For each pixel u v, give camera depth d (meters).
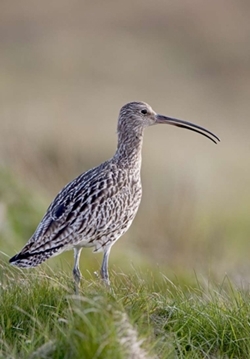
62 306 8.12
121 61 41.31
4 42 42.84
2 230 14.40
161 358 7.39
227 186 25.11
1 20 45.97
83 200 9.93
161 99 36.16
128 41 44.56
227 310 8.65
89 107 32.25
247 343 8.13
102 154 21.73
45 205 16.59
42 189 18.00
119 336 7.03
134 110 10.99
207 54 43.50
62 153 20.02
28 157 18.80
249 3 50.41
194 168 25.59
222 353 8.06
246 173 26.70
